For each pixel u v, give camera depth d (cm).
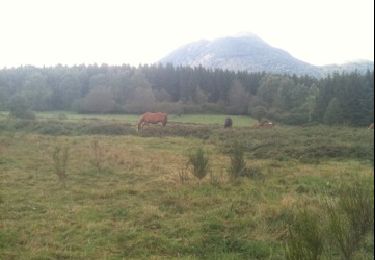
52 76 7425
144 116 3562
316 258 458
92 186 1202
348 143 2192
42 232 769
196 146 2377
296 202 928
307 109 5241
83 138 2698
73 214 896
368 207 532
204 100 7325
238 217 873
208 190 1135
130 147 2228
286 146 2202
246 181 1262
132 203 996
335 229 537
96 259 655
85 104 6519
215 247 715
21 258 643
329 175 1379
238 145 1509
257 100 6538
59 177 1280
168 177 1319
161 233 783
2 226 798
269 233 771
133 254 686
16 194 1073
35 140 2425
